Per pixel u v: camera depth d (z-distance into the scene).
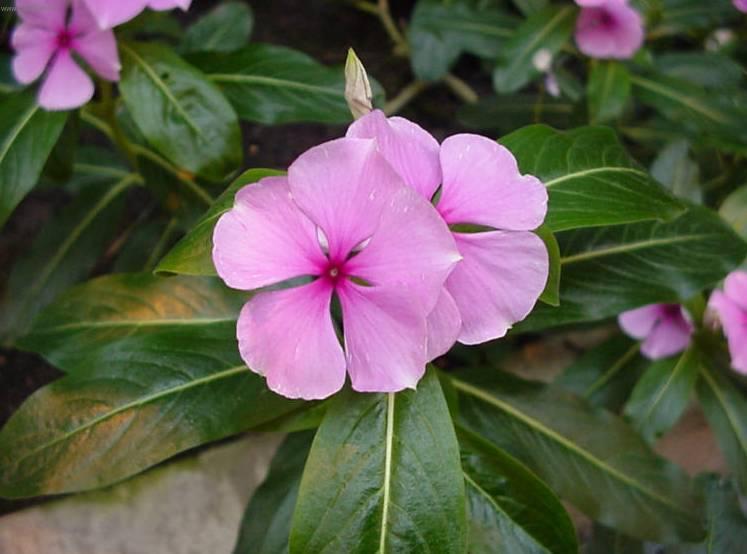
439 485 0.20
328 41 0.43
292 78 0.29
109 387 0.23
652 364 0.28
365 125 0.18
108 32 0.25
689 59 0.34
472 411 0.26
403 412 0.20
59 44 0.26
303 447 0.26
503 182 0.19
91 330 0.25
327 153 0.17
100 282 0.26
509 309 0.19
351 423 0.20
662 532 0.25
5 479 0.22
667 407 0.27
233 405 0.22
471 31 0.36
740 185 0.32
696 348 0.28
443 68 0.36
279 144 0.39
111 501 0.30
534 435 0.26
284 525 0.24
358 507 0.20
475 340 0.19
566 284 0.25
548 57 0.32
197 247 0.19
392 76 0.42
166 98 0.27
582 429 0.26
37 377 0.33
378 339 0.18
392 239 0.18
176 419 0.22
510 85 0.32
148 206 0.37
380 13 0.42
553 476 0.26
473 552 0.23
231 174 0.27
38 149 0.26
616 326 0.33
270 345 0.18
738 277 0.26
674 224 0.25
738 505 0.29
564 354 0.33
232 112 0.27
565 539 0.23
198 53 0.30
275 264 0.18
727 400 0.27
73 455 0.22
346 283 0.18
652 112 0.39
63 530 0.30
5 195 0.26
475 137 0.19
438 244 0.17
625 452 0.26
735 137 0.31
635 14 0.30
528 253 0.19
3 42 0.33
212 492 0.31
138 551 0.30
